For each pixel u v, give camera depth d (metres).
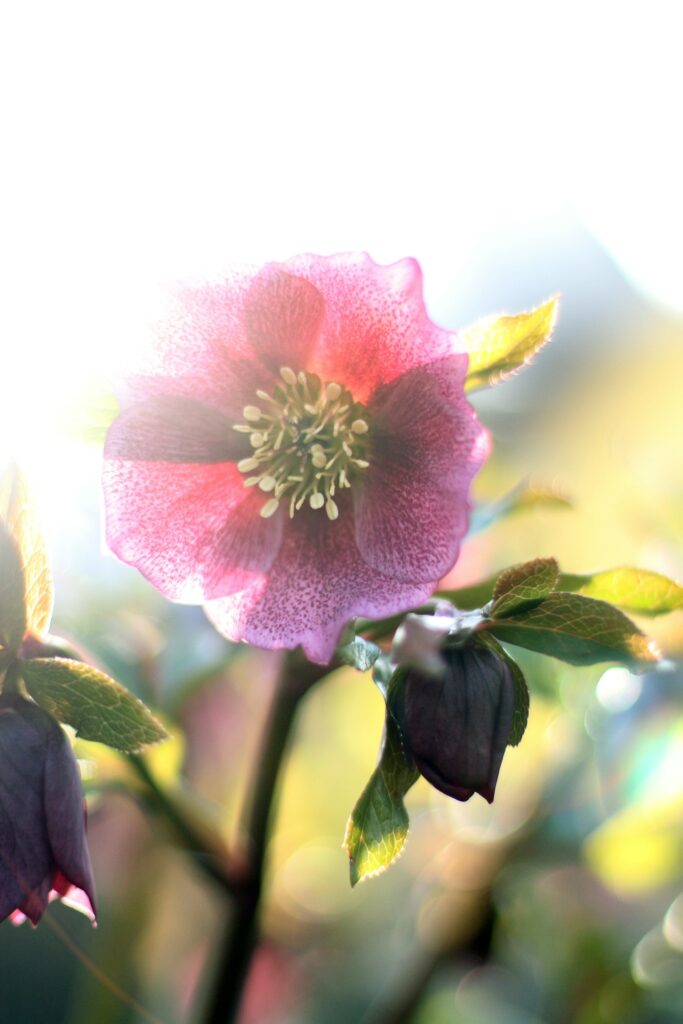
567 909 0.57
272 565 0.47
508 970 0.56
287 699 0.48
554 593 0.44
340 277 0.46
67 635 0.53
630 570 0.47
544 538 0.58
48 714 0.44
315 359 0.47
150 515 0.46
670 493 0.57
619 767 0.55
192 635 0.53
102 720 0.43
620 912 0.57
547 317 0.46
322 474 0.47
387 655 0.45
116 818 0.56
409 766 0.44
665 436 0.60
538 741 0.56
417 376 0.46
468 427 0.45
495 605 0.44
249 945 0.48
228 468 0.47
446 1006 0.56
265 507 0.47
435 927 0.55
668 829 0.55
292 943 0.59
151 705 0.52
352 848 0.43
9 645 0.43
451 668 0.43
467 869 0.55
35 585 0.44
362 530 0.47
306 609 0.46
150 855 0.56
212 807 0.50
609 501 0.58
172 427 0.46
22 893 0.42
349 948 0.59
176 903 0.58
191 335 0.46
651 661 0.44
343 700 0.61
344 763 0.61
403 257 0.46
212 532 0.47
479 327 0.46
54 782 0.43
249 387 0.47
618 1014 0.54
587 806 0.55
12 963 0.57
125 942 0.55
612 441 0.59
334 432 0.47
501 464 0.57
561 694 0.55
